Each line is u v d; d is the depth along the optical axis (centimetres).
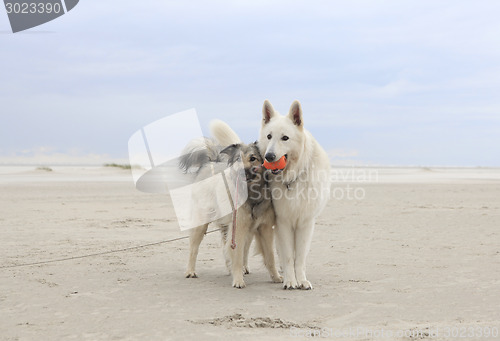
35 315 511
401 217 1457
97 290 630
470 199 2069
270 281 712
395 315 510
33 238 1068
